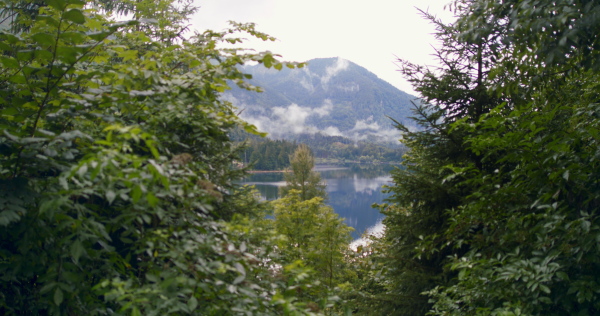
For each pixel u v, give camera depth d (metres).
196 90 2.49
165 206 2.08
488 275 2.84
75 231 1.66
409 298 5.33
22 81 1.85
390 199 5.63
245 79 2.38
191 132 2.56
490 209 3.15
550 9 2.62
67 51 1.77
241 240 2.17
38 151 1.77
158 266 1.94
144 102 2.29
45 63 2.25
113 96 1.93
